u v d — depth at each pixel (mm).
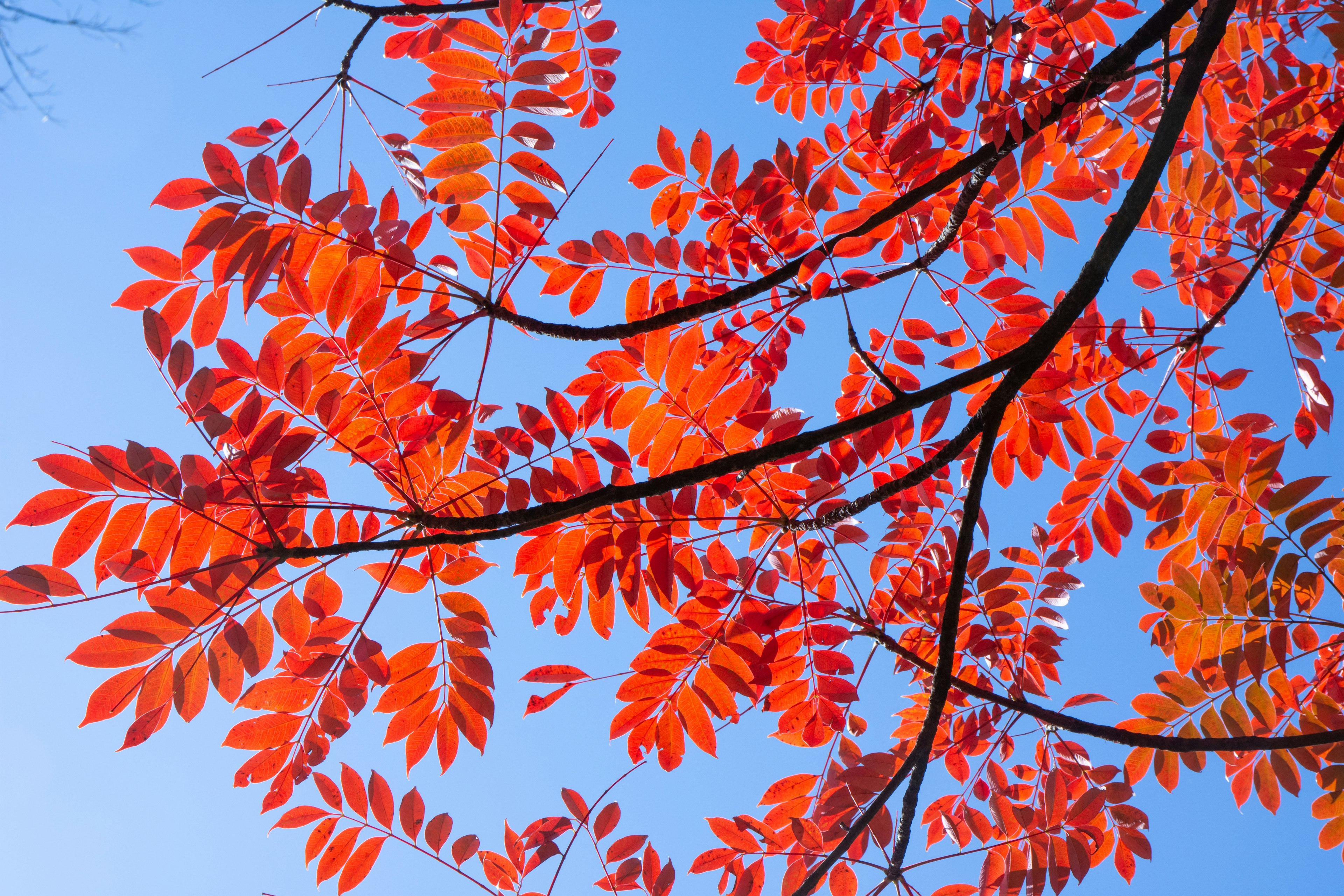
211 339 2799
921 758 2873
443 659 2852
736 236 3008
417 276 2867
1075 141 3027
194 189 2721
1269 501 2914
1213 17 2805
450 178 2805
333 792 2885
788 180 2932
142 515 2725
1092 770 3047
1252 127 3082
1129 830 3021
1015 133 2918
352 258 2807
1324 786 3012
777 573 2932
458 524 2744
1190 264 3244
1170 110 2807
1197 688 2945
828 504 3012
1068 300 2809
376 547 2715
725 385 2871
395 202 2779
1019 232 3033
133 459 2693
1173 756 2959
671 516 2869
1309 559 2902
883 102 2881
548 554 2889
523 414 2859
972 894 2990
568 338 2844
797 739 2973
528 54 2836
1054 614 3068
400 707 2842
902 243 3113
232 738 2812
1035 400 3041
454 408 2842
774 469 2969
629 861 2973
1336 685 3072
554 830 2967
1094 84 2889
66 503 2701
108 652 2736
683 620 2910
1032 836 2988
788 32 3119
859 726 2998
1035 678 3115
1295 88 3041
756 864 3002
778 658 2938
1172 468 3010
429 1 2910
